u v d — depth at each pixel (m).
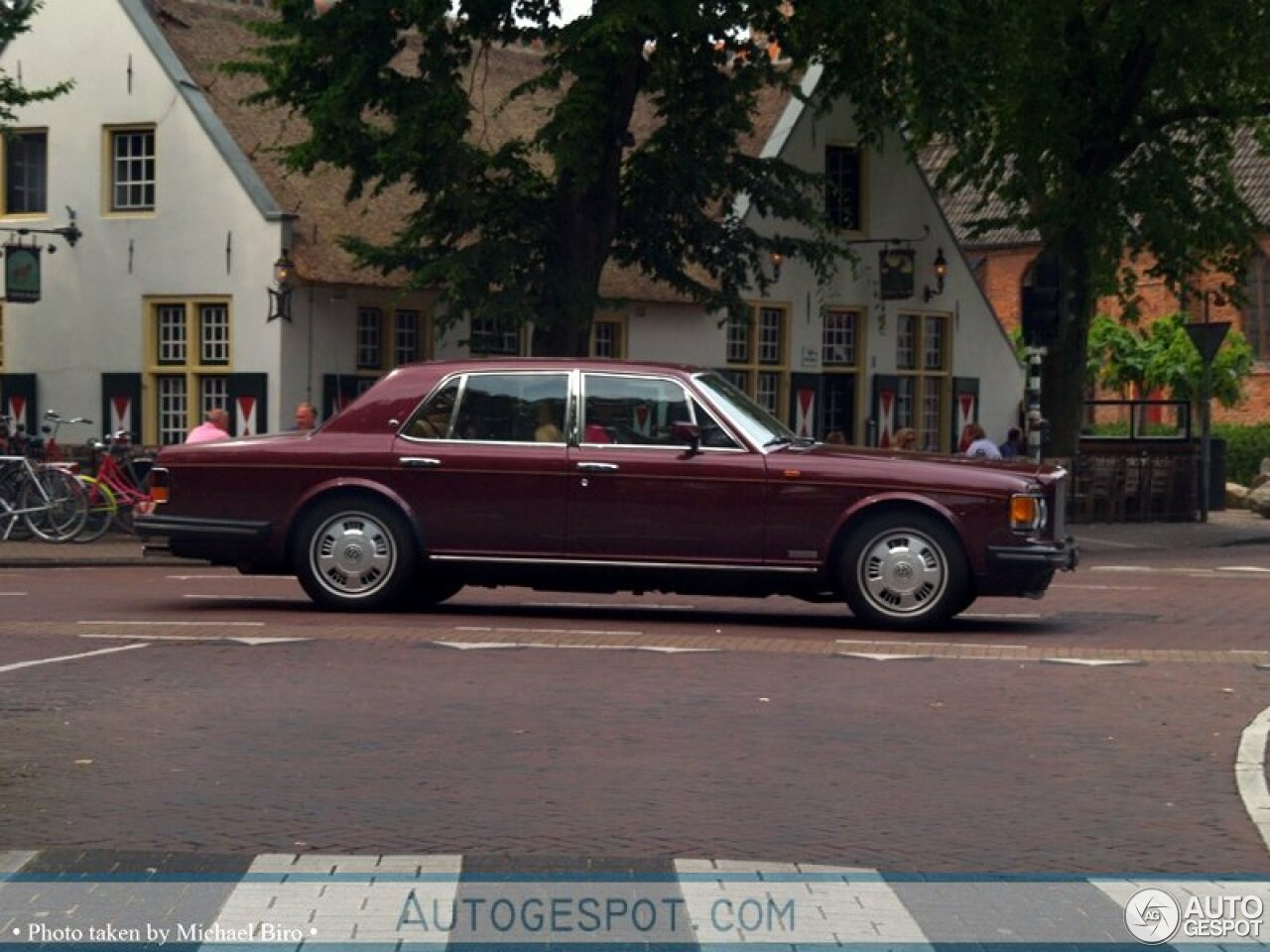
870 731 10.56
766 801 8.70
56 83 32.38
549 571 15.43
